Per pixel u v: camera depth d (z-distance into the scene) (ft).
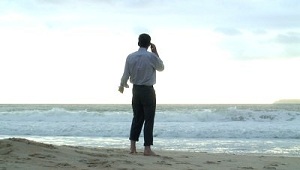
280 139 47.14
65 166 13.25
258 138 48.60
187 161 18.04
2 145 15.11
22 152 14.62
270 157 22.59
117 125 59.88
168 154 21.01
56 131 55.67
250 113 74.69
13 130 56.90
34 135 53.11
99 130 54.95
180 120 74.28
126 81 18.53
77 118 77.15
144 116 18.84
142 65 18.12
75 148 18.30
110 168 13.82
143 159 16.88
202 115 74.38
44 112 78.59
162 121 73.05
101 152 17.83
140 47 18.74
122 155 17.42
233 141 43.68
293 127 56.18
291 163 20.11
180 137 50.24
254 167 17.84
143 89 18.25
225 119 74.84
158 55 19.08
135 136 19.03
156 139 46.78
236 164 18.49
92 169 13.29
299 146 37.99
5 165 12.37
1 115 78.38
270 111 74.95
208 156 21.30
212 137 50.34
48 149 15.75
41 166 12.77
